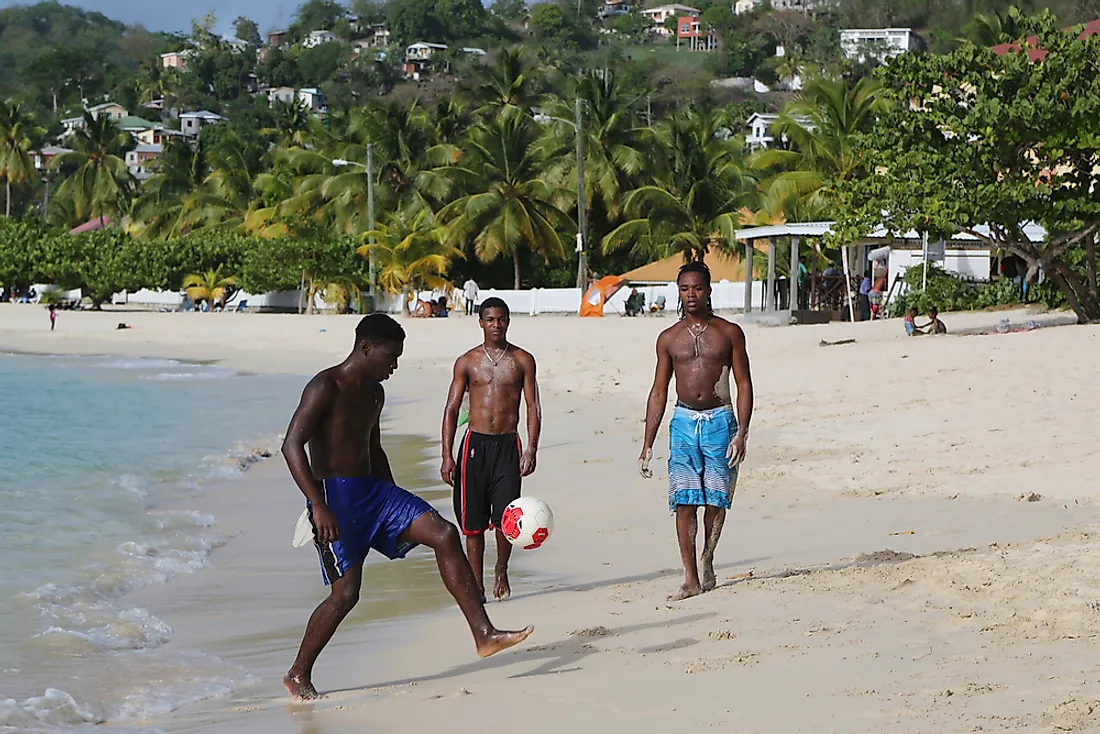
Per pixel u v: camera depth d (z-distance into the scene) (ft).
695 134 309.01
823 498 59.67
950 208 129.08
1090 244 135.95
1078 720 24.59
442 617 41.57
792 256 201.67
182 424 112.78
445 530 31.53
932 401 88.89
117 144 535.19
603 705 28.76
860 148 140.56
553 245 311.47
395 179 345.51
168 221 444.14
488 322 43.70
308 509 31.27
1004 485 59.57
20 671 35.88
